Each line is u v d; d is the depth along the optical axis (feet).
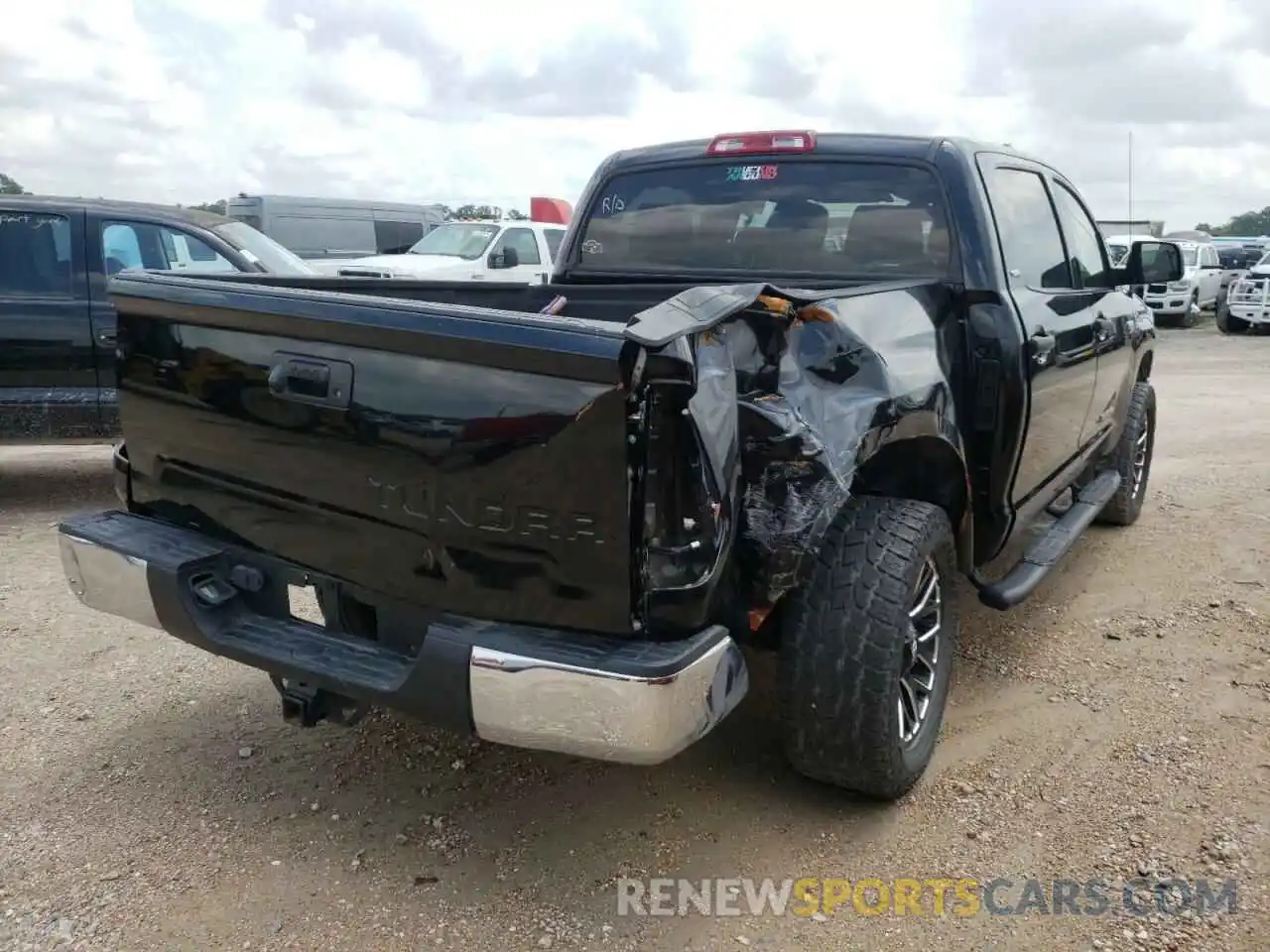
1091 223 17.84
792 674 9.51
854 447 8.75
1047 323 13.10
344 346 8.37
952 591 10.87
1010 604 12.30
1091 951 8.38
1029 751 11.51
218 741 11.64
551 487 7.59
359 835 9.91
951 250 12.37
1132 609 15.88
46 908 8.74
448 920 8.71
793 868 9.46
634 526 7.44
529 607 7.96
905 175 12.77
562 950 8.36
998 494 12.37
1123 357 17.84
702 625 7.87
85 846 9.64
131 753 11.34
